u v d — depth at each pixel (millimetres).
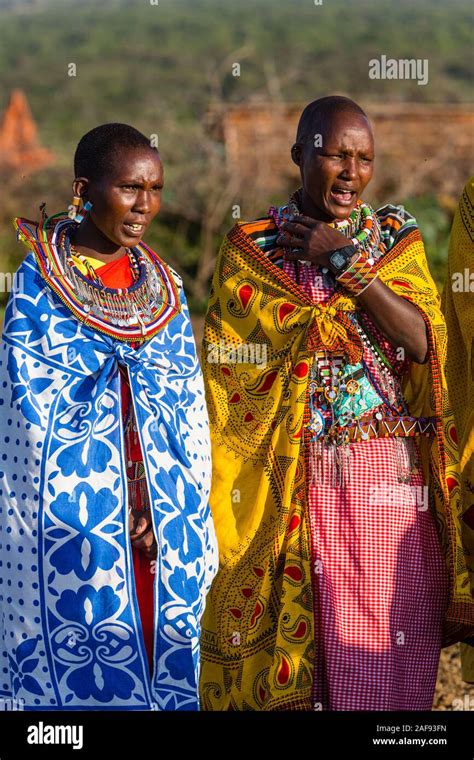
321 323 9758
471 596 10164
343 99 9727
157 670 8805
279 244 10031
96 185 8695
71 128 67375
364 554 9570
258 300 10008
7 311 8781
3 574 8672
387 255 9969
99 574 8562
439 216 27875
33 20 148500
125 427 8898
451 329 11016
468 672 10820
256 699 9930
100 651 8594
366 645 9531
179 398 9164
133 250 9211
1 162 40406
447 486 9867
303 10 160000
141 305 9047
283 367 9906
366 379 9789
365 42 140250
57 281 8758
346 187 9641
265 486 9891
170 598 8797
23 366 8641
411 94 83500
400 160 31422
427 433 9883
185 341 9352
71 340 8742
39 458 8562
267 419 9914
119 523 8625
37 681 8594
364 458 9664
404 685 9648
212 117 33938
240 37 139125
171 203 31031
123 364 8836
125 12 153375
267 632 9922
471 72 118375
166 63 119688
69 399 8695
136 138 8781
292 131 32719
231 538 10023
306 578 9586
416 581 9695
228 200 31266
